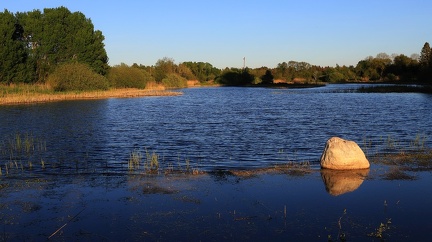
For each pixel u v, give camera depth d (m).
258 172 15.84
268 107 48.12
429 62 101.75
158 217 11.02
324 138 24.73
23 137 25.53
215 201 12.33
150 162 17.91
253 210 11.53
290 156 19.45
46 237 9.75
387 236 9.69
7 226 10.41
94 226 10.43
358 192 13.09
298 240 9.52
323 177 14.95
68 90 72.62
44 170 16.69
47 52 79.31
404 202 12.09
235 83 135.62
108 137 25.61
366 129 28.36
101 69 87.81
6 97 57.00
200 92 87.88
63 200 12.45
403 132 26.69
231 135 26.20
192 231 10.07
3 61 67.88
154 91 86.88
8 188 13.73
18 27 78.44
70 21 83.25
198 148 21.70
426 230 10.03
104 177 15.33
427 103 49.72
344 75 149.12
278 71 155.50
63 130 28.77
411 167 16.25
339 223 10.44
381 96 63.84
